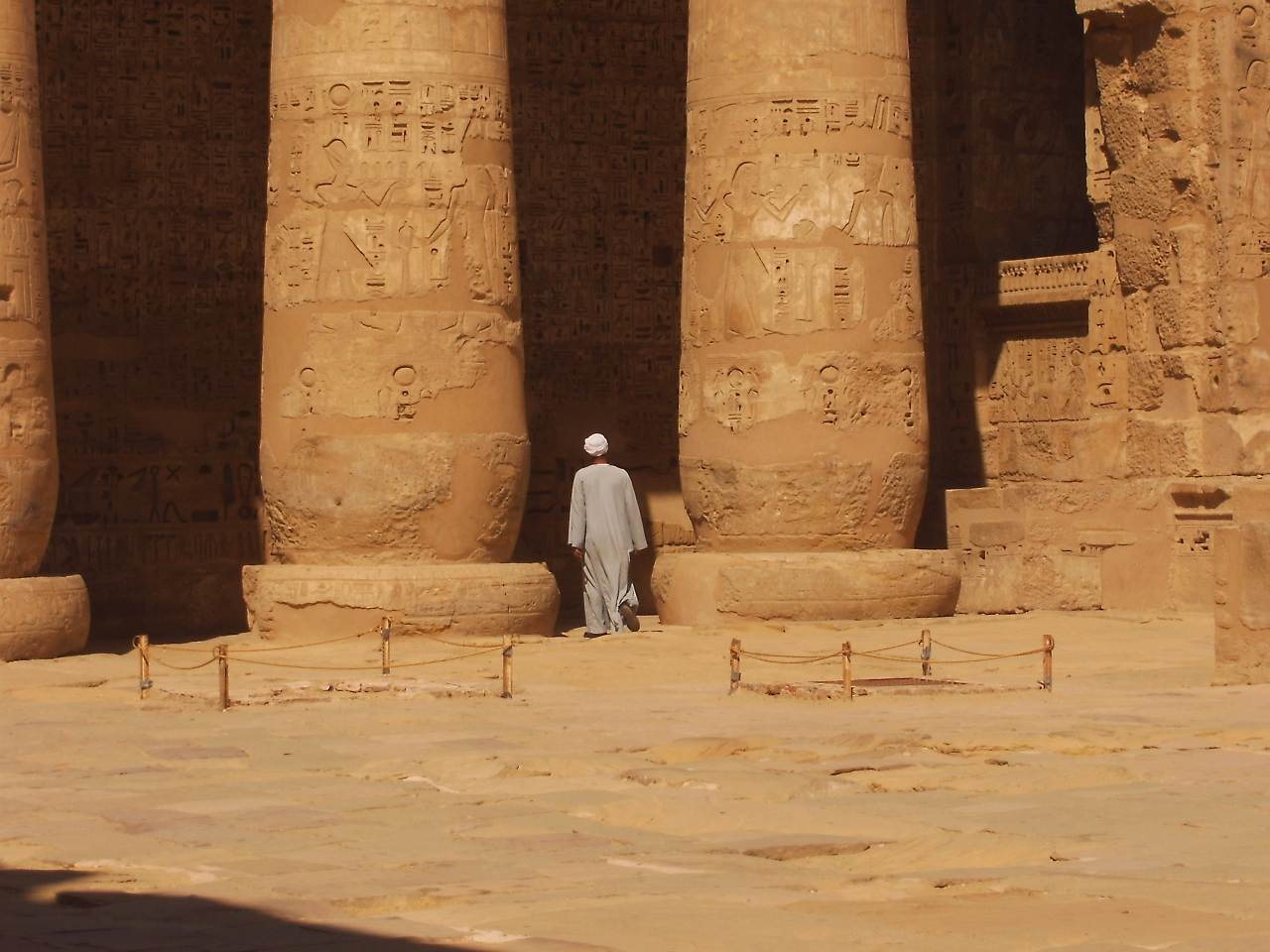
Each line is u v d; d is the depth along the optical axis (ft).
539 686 42.50
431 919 18.47
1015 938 17.29
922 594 60.18
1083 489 67.67
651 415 80.53
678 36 81.87
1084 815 23.81
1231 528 40.88
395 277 57.36
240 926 18.16
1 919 18.69
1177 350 67.67
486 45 59.00
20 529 56.24
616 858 21.84
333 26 57.82
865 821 23.71
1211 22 66.90
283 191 58.75
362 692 40.04
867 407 60.64
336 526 57.36
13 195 56.44
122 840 23.45
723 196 61.21
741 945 17.12
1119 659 48.03
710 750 29.66
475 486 58.08
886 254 61.21
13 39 56.70
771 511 60.29
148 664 41.81
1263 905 18.67
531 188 79.66
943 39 78.18
